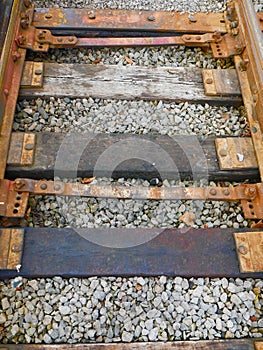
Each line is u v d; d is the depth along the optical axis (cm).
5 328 174
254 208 210
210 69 270
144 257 192
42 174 220
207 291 188
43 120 242
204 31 292
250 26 266
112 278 188
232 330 179
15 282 183
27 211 206
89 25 288
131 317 179
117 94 255
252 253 193
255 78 247
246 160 227
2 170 212
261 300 188
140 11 300
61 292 184
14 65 255
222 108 259
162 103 256
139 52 284
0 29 271
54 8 296
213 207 217
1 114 226
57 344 170
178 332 177
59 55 281
